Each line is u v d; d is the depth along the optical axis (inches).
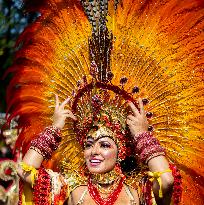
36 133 174.1
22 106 175.8
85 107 164.1
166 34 169.5
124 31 169.6
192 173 168.2
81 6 173.2
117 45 168.4
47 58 173.9
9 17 386.6
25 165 153.1
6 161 237.9
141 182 158.2
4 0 386.9
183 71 168.6
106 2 168.6
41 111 173.9
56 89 172.2
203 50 168.6
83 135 162.2
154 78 168.1
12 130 234.7
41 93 174.1
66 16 173.9
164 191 149.9
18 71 176.2
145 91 167.8
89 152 158.1
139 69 168.2
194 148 167.6
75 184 159.8
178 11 169.9
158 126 168.2
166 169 150.7
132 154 162.1
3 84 394.0
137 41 169.2
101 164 156.7
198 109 167.8
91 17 168.7
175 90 168.2
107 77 165.6
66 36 172.7
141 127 157.3
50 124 172.9
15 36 394.3
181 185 158.1
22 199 155.0
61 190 156.6
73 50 170.9
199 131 167.5
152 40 169.3
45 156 156.0
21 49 176.4
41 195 152.3
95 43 167.6
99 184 157.6
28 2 178.7
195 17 169.5
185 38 169.2
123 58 168.4
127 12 170.6
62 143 169.3
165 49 169.2
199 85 168.2
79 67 169.9
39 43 175.2
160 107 168.1
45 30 175.2
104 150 157.5
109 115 160.9
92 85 165.3
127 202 156.0
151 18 170.2
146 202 153.4
